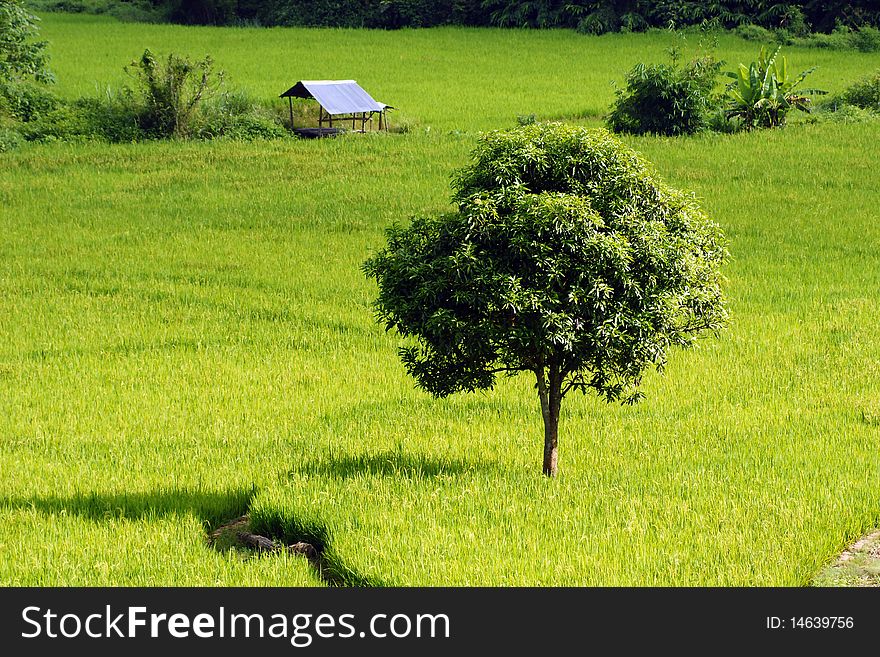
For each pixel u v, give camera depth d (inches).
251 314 1166.3
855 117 2409.0
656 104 2261.3
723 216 1603.1
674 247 644.1
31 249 1444.4
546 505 609.3
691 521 580.7
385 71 3171.8
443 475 668.1
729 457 717.3
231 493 671.8
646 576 518.0
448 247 659.4
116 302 1210.0
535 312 633.0
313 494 629.9
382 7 4416.8
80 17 4763.8
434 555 543.8
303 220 1603.1
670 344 669.9
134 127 2247.8
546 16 4133.9
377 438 784.3
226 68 3117.6
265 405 877.8
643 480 666.2
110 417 845.2
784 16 3863.2
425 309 653.3
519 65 3314.5
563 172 658.2
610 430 802.8
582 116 2514.8
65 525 611.5
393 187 1796.3
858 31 3720.5
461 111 2554.1
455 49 3646.7
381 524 584.1
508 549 550.6
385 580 523.8
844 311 1144.2
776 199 1704.0
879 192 1747.0
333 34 4013.3
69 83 2723.9
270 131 2278.5
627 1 4040.4
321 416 852.0
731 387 911.7
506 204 644.1
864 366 952.9
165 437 795.4
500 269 637.3
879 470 677.9
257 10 4820.4
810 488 636.1
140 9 4926.2
